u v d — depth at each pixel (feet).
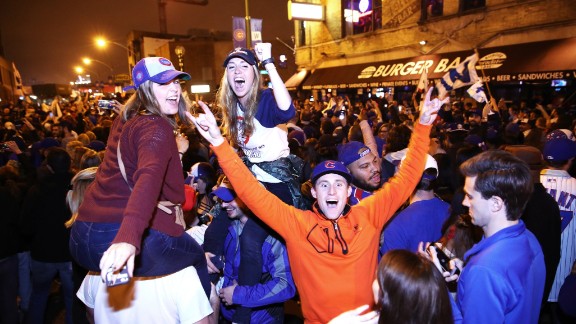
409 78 62.49
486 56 54.29
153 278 7.11
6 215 12.97
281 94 8.16
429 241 10.04
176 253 7.06
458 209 9.23
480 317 5.87
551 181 12.29
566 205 12.03
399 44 68.03
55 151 13.58
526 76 48.75
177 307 7.28
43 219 13.24
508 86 55.36
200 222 13.83
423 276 5.34
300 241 7.90
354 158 11.18
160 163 6.04
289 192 9.18
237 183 7.62
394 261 5.57
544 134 24.50
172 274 7.23
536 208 10.61
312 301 7.88
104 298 7.27
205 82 61.46
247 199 7.73
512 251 6.13
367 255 7.87
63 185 13.46
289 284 8.99
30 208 13.23
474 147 15.23
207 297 7.97
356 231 7.88
